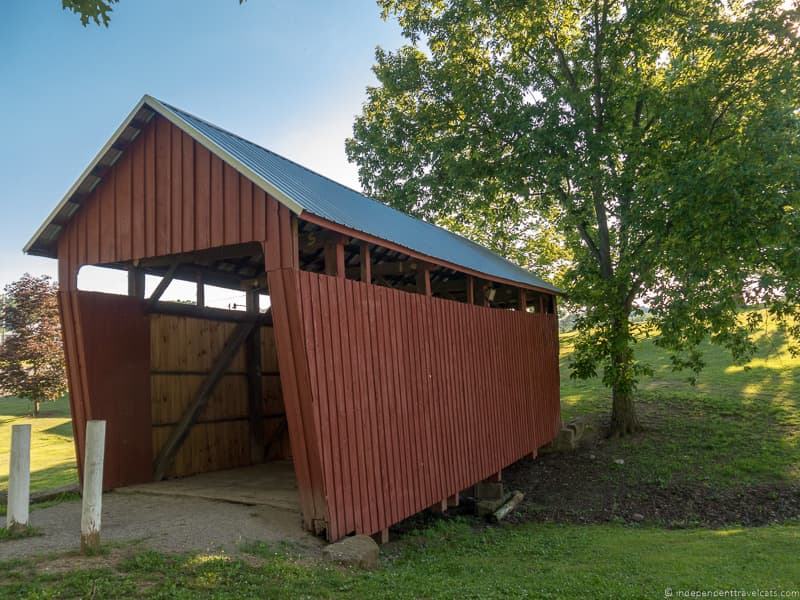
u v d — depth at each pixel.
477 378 10.81
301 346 6.38
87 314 8.22
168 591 4.54
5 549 5.36
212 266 10.28
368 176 22.67
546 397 14.40
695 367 14.22
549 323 15.15
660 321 13.70
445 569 6.75
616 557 7.42
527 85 15.59
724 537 8.62
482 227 25.11
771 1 12.66
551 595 5.42
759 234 11.40
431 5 18.06
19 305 25.98
